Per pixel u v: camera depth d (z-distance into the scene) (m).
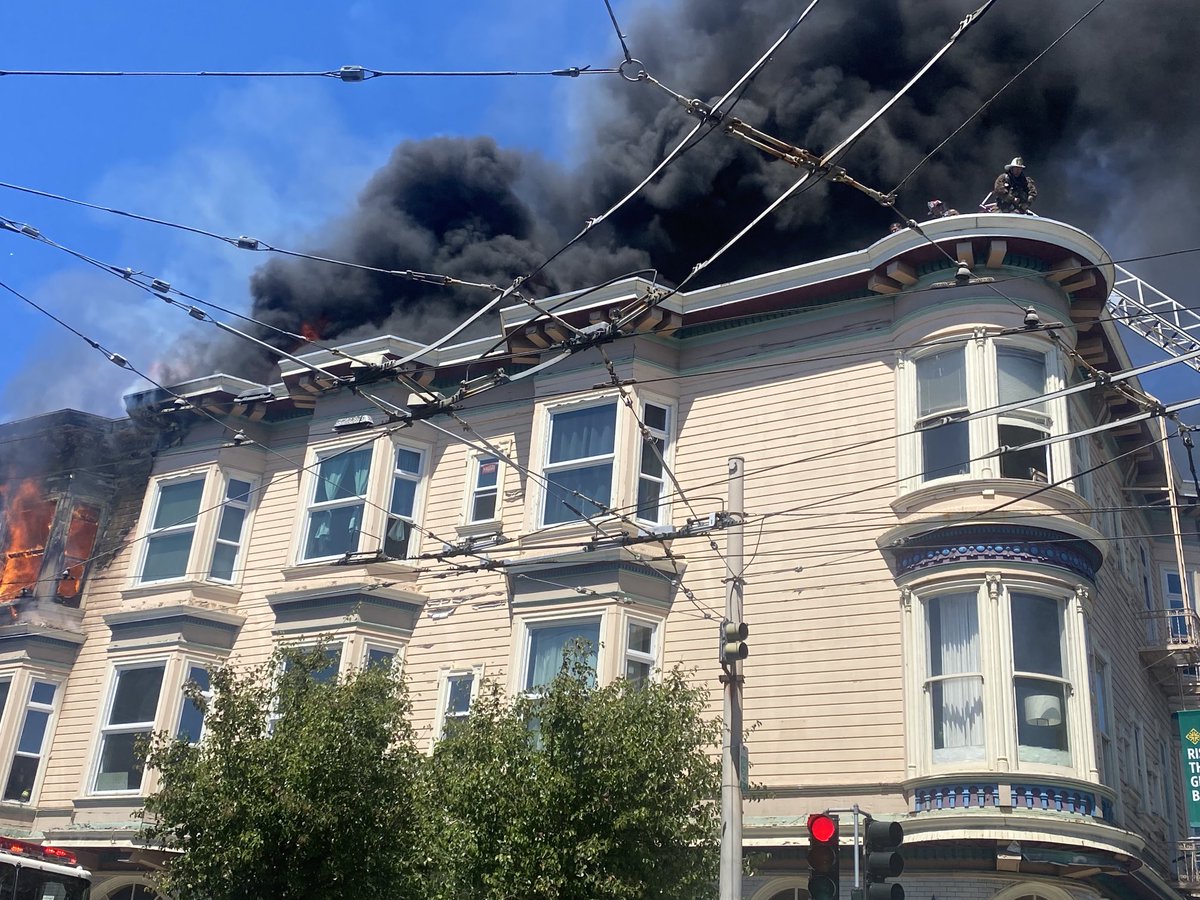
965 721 18.17
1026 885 17.80
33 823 26.38
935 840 17.52
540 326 23.95
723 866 14.26
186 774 16.95
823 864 13.63
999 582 18.47
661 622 21.69
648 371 23.22
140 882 24.64
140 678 25.81
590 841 14.87
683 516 22.34
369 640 23.78
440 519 25.03
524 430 24.69
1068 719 18.09
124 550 28.70
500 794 15.62
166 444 28.45
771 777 19.64
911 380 20.64
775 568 21.02
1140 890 20.44
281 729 16.94
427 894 16.23
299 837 15.91
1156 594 28.11
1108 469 24.64
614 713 15.86
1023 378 20.14
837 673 19.72
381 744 16.95
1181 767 26.22
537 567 22.33
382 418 25.83
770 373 22.53
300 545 25.69
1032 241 20.30
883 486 19.84
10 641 27.97
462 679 23.19
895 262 20.86
